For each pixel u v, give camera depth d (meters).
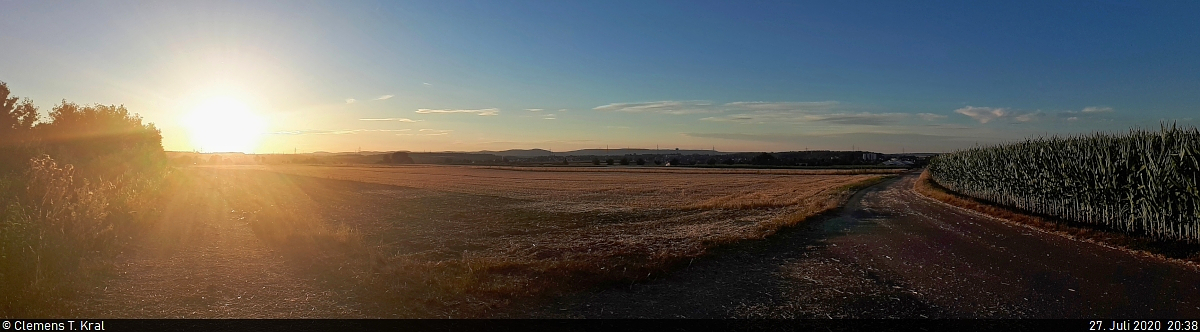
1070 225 16.16
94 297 7.42
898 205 25.91
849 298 8.06
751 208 24.84
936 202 27.94
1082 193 16.75
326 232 13.72
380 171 92.38
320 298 7.54
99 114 31.27
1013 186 23.23
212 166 122.00
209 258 10.46
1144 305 7.48
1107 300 7.73
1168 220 12.91
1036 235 14.55
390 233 15.81
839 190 39.28
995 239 13.93
